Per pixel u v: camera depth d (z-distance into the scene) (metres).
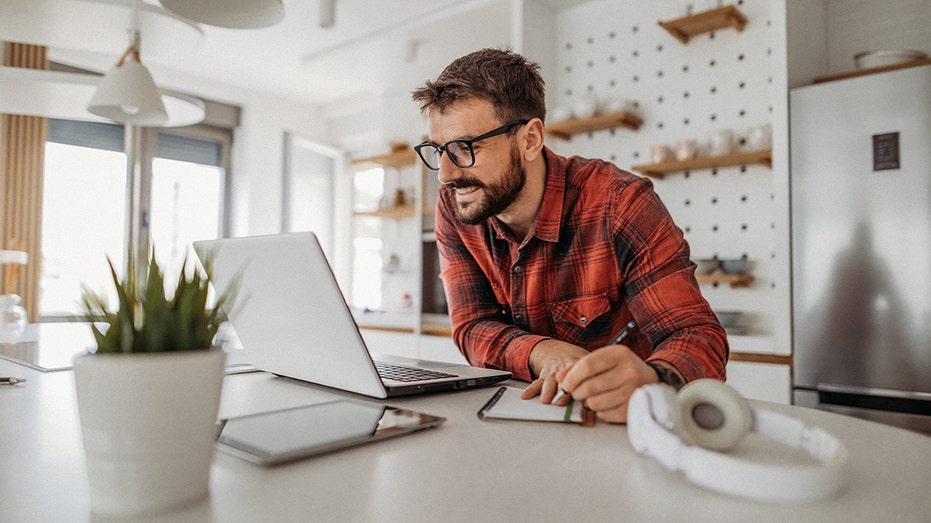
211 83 4.73
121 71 1.78
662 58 2.96
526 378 1.11
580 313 1.34
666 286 1.14
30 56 3.80
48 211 4.14
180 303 0.45
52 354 1.30
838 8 2.88
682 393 0.59
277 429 0.65
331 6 3.21
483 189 1.19
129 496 0.41
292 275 0.80
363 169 5.39
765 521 0.42
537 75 1.25
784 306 2.39
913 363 2.10
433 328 3.87
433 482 0.50
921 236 2.10
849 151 2.26
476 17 3.39
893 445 0.64
